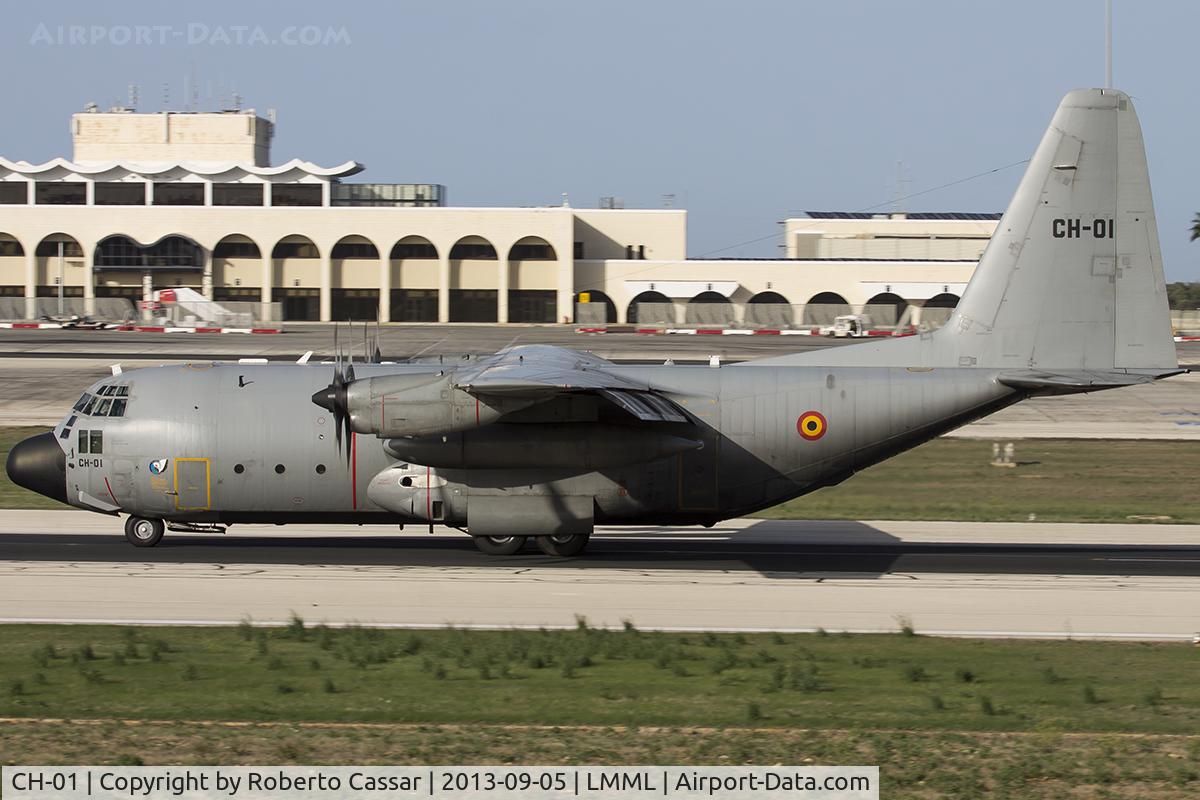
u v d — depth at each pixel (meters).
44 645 66.81
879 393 91.94
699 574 88.44
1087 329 92.38
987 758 49.97
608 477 90.44
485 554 94.62
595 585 83.88
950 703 57.44
